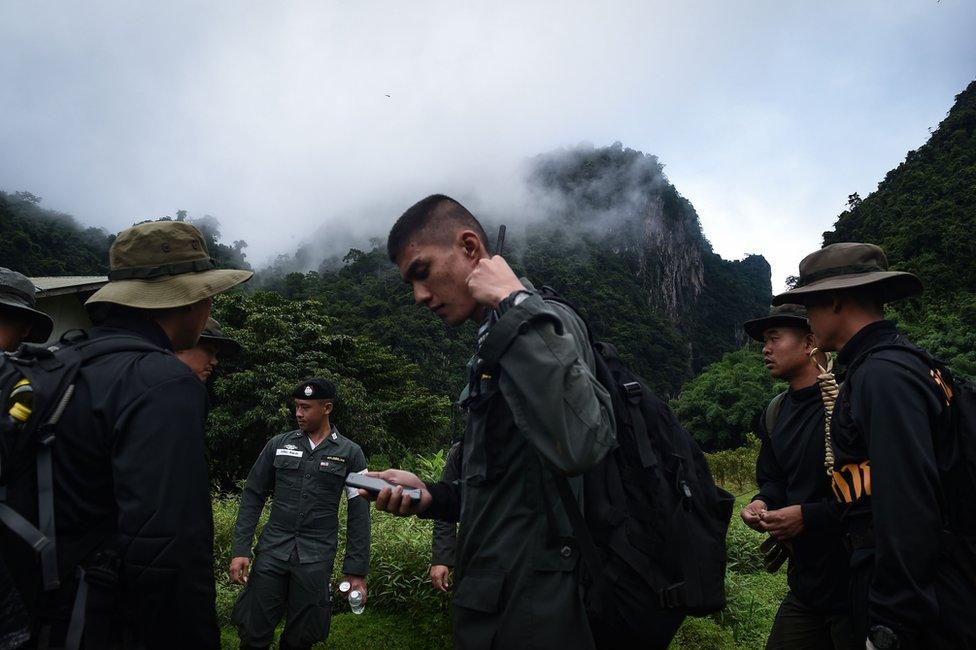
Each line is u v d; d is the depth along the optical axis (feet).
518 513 4.29
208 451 47.60
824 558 6.58
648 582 4.13
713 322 582.76
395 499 5.06
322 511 11.05
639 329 378.94
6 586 3.73
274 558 10.78
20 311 6.46
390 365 73.31
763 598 16.26
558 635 4.01
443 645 11.84
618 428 4.52
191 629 4.13
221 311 61.16
